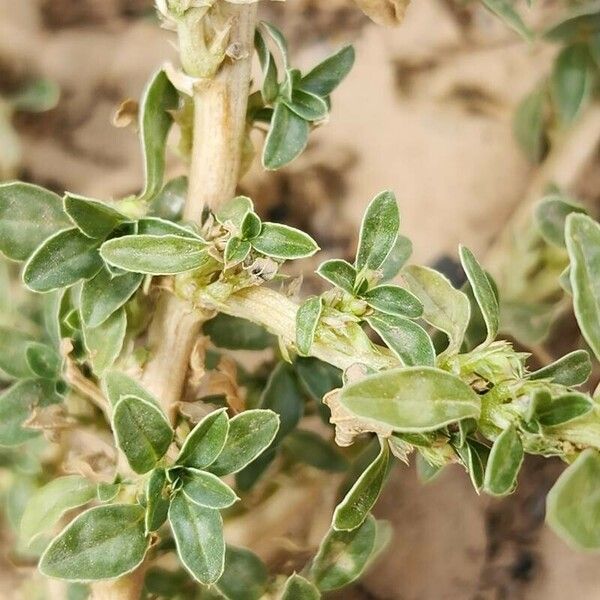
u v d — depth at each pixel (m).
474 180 0.34
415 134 0.34
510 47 0.34
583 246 0.16
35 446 0.23
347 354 0.17
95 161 0.34
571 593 0.29
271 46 0.34
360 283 0.17
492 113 0.34
